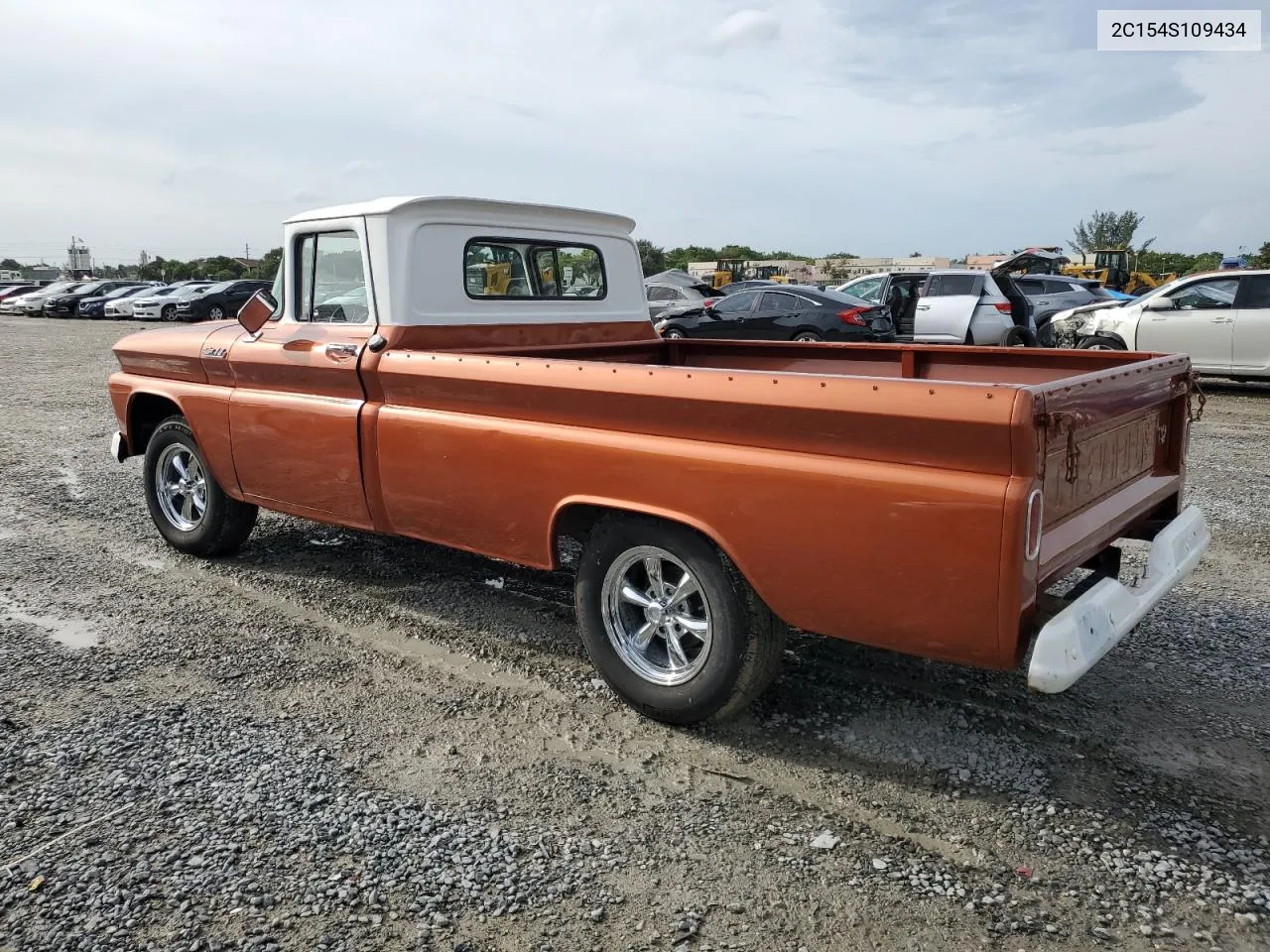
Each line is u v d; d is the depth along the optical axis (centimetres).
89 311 3516
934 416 260
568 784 311
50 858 270
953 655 273
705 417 308
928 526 265
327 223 434
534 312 484
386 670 396
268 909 250
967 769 318
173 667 397
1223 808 296
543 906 252
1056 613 269
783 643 327
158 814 291
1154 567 330
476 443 373
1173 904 253
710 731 345
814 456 288
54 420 1049
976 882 262
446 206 432
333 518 452
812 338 1446
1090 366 421
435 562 537
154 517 561
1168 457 390
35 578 509
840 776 315
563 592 489
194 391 507
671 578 355
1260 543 558
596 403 335
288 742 336
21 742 333
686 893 258
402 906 251
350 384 423
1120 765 320
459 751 332
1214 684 378
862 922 247
